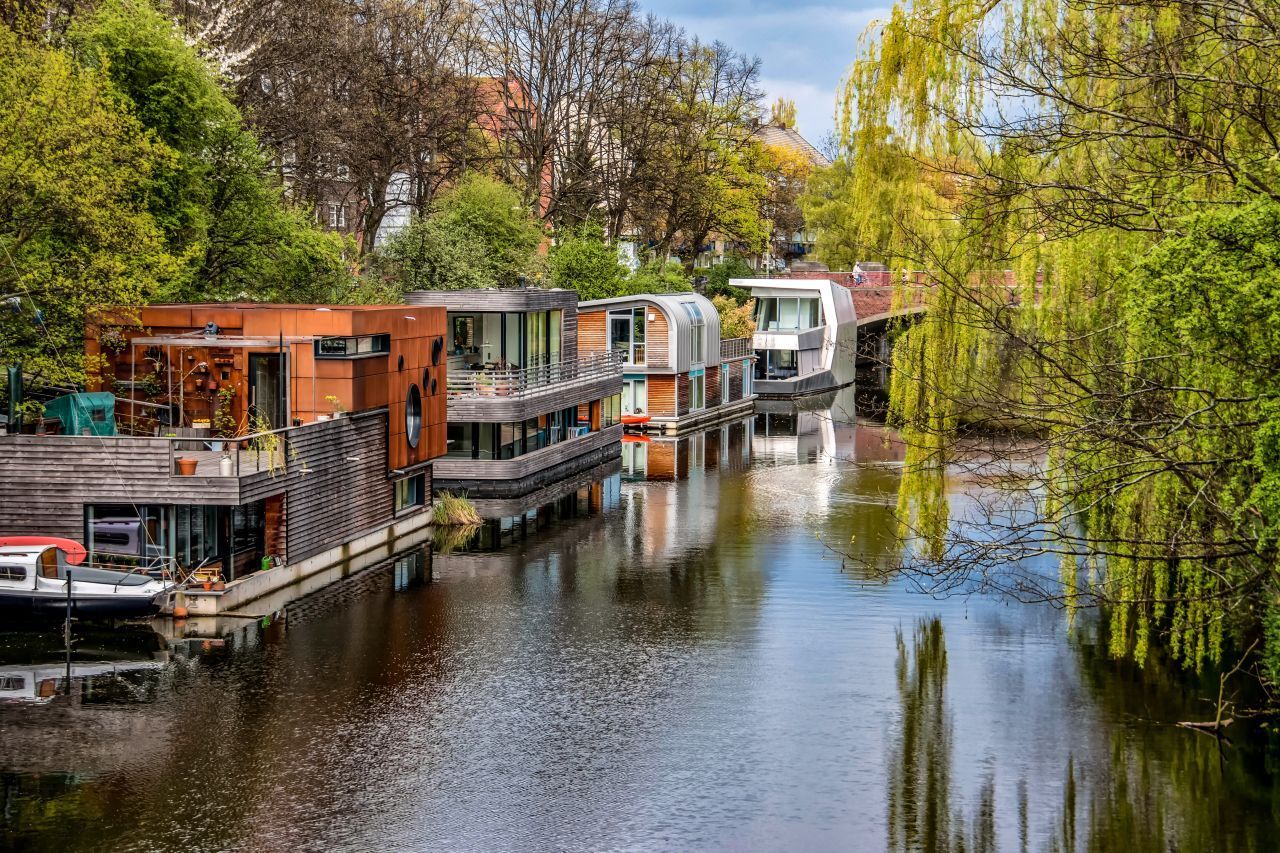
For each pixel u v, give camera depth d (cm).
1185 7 2159
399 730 2559
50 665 2869
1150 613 2980
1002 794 2308
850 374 9581
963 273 2673
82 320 3750
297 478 3475
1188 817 2220
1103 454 2230
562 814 2209
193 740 2477
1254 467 2038
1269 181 1961
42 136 3466
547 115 7525
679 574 3812
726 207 9431
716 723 2623
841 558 4003
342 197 6662
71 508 3164
